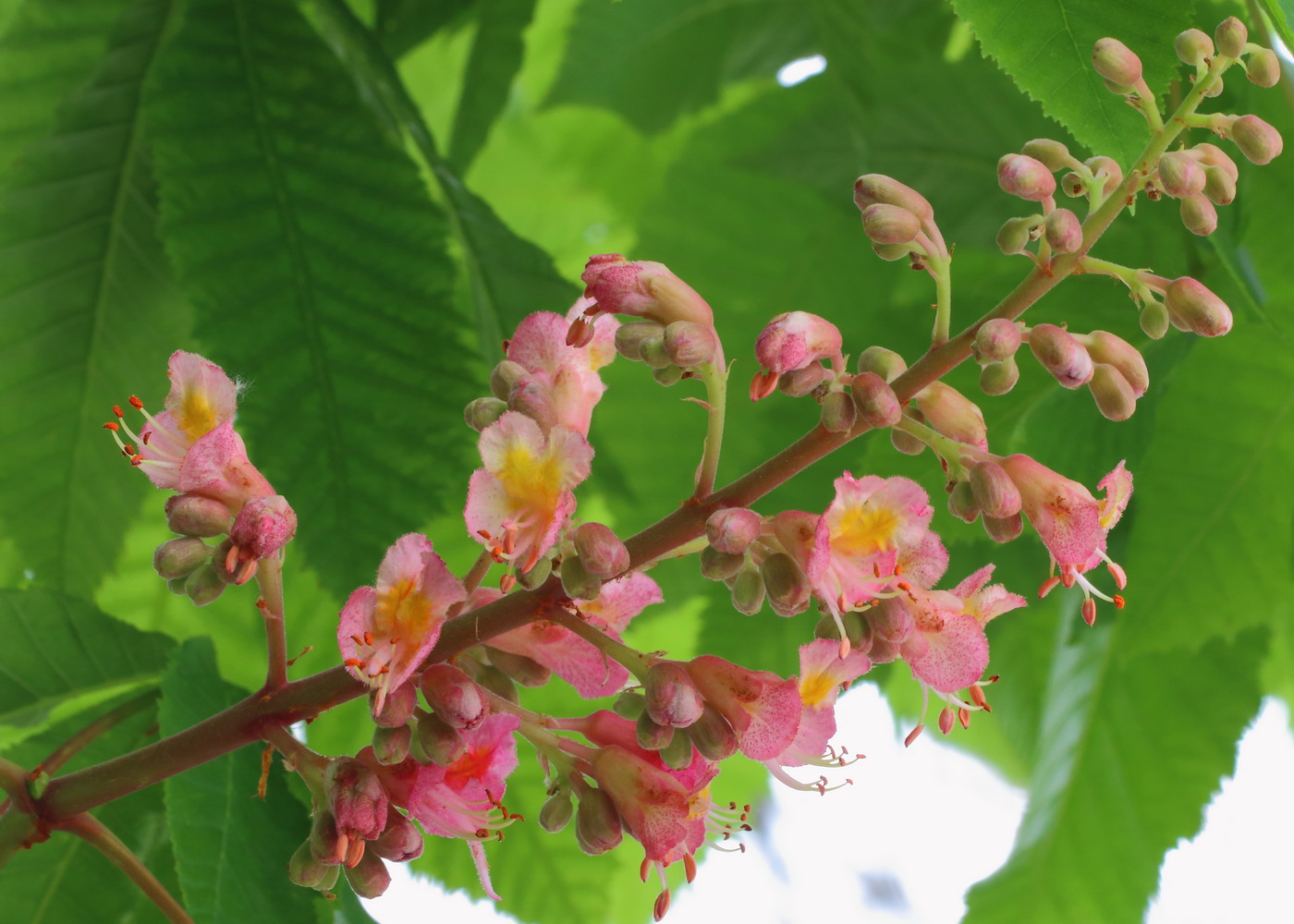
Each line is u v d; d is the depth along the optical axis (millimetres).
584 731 337
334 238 400
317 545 396
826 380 327
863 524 325
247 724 338
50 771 372
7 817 346
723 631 440
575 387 341
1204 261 423
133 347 427
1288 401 420
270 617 335
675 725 323
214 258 395
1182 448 425
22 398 421
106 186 420
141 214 422
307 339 397
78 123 417
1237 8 424
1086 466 416
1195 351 423
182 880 347
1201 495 425
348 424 397
